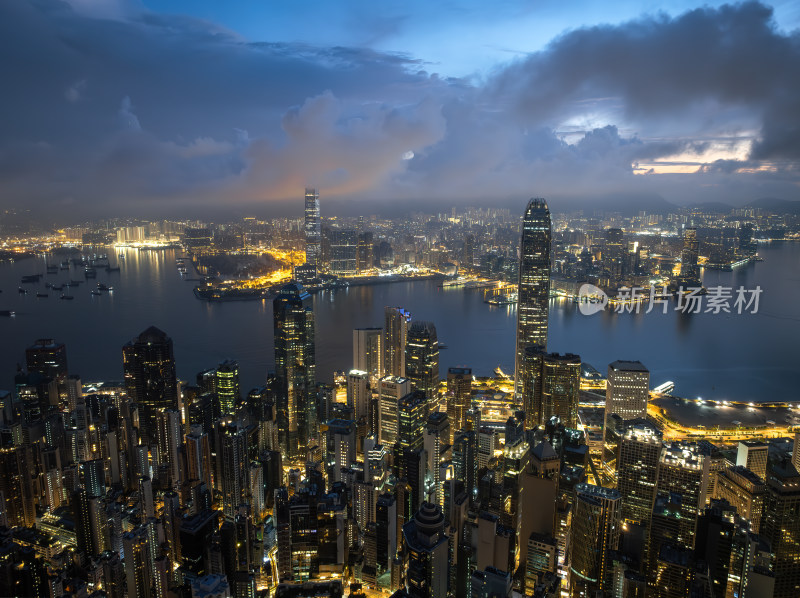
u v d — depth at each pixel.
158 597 117.31
